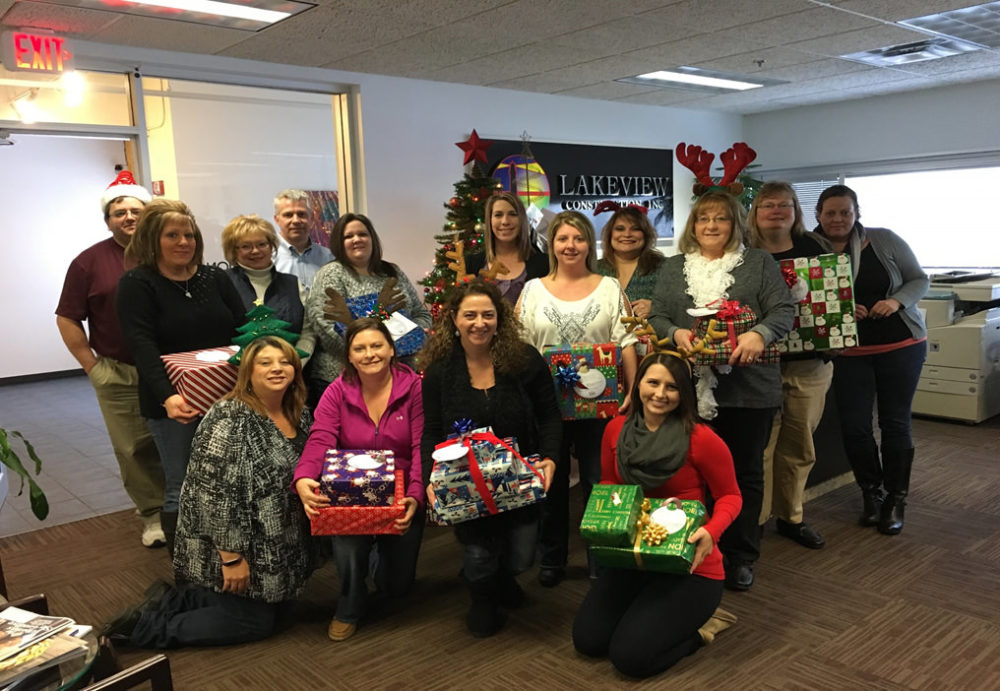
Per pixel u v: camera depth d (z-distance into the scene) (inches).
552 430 95.4
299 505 93.9
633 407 90.9
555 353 97.3
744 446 102.7
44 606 77.9
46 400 261.1
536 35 172.6
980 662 86.4
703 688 82.7
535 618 99.6
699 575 85.4
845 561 114.2
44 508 82.9
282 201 158.1
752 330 95.6
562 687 84.0
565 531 107.9
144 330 103.0
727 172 108.9
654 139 287.0
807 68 219.5
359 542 93.0
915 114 266.1
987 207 258.2
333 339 116.6
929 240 274.7
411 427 98.0
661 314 104.7
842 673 84.8
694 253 105.3
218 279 111.7
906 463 125.0
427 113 221.9
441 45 179.0
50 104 162.7
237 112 198.4
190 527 91.0
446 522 87.2
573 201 260.1
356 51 181.8
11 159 287.7
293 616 102.4
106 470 175.5
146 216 104.0
